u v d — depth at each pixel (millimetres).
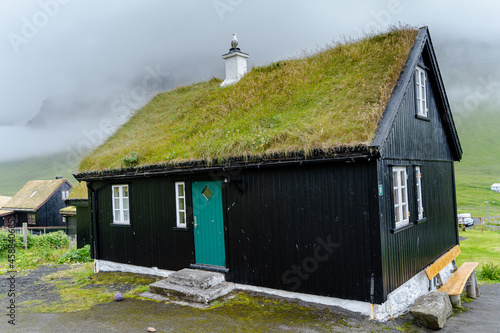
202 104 12367
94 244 11297
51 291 8836
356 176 6395
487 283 11156
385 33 9617
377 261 6180
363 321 6184
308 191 6965
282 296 7355
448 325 6555
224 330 5836
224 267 8312
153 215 9727
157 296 7824
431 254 9016
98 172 10641
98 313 6883
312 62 10555
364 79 8109
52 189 35375
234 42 14312
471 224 35094
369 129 6410
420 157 8609
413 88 8352
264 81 11148
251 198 7781
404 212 7605
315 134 6875
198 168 8336
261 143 7473
